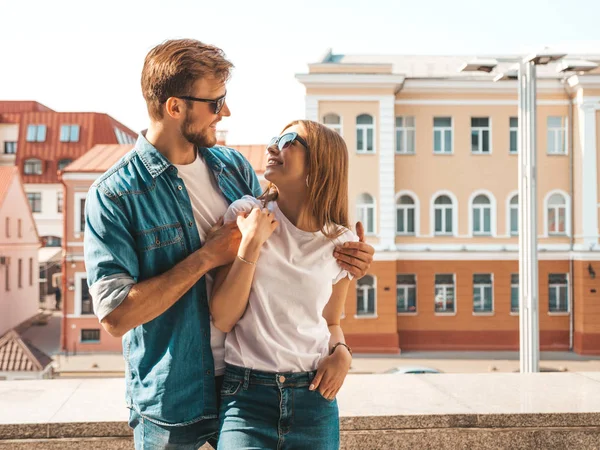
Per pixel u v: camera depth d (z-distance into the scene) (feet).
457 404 10.36
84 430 9.46
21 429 9.40
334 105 78.84
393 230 79.46
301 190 6.65
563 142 82.74
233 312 6.34
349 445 9.70
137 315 6.04
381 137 79.00
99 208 6.29
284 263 6.47
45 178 153.89
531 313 39.37
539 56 38.47
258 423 6.34
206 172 7.15
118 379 12.31
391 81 78.28
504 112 81.76
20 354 68.95
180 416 6.51
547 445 9.93
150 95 6.58
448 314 81.71
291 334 6.51
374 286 79.71
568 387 11.55
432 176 81.82
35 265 130.82
